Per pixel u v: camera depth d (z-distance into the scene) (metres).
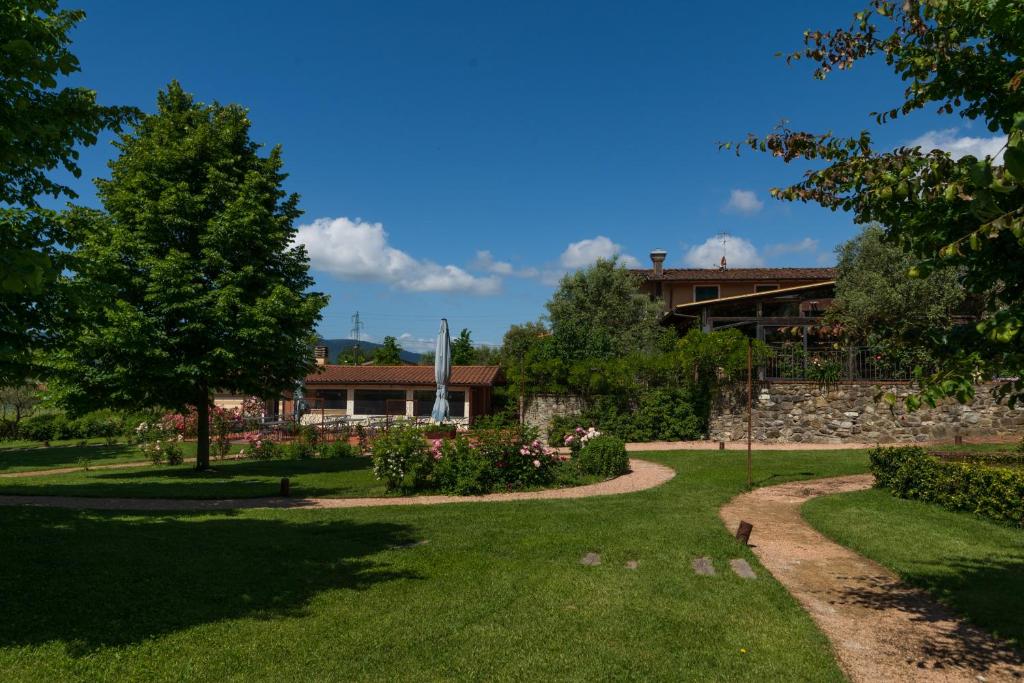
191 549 7.27
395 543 8.00
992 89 4.27
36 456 23.86
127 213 15.90
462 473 12.39
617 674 4.36
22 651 4.41
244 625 5.10
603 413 21.98
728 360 20.73
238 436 27.08
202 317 15.16
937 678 4.50
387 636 4.96
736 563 7.11
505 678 4.28
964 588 6.30
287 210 18.14
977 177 3.04
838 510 10.00
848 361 20.11
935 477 10.41
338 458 20.41
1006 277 3.78
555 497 11.54
